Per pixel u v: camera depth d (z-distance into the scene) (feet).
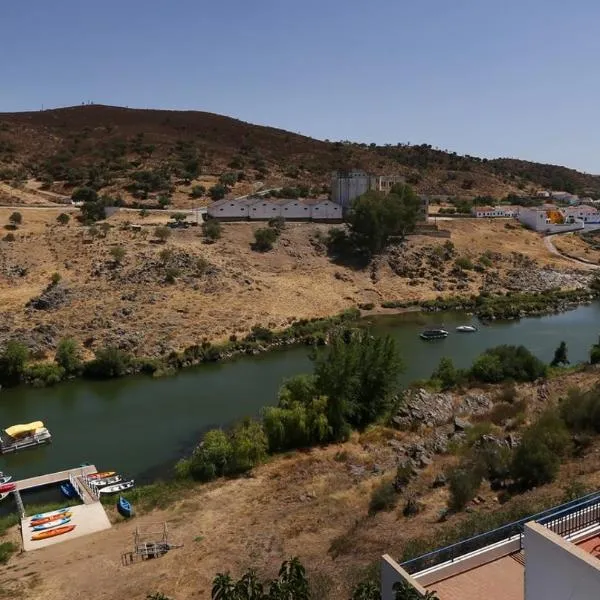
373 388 193.36
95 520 143.33
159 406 222.48
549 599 50.21
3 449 186.19
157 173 556.51
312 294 362.53
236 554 123.34
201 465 163.94
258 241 403.54
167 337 283.79
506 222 541.34
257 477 161.68
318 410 180.34
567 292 407.23
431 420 188.44
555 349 287.28
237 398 229.25
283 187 595.06
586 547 67.51
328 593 97.25
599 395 163.22
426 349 289.94
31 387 244.22
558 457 137.28
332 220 463.01
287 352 289.74
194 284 334.03
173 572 118.83
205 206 499.92
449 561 75.77
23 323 276.62
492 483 134.82
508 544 77.97
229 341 289.33
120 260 338.13
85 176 549.13
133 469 174.40
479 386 214.48
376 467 161.68
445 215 549.54
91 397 233.35
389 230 431.84
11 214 394.11
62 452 186.39
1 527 141.28
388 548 110.83
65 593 113.70
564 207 644.69
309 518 135.95
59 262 335.67
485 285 411.95
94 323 283.38
